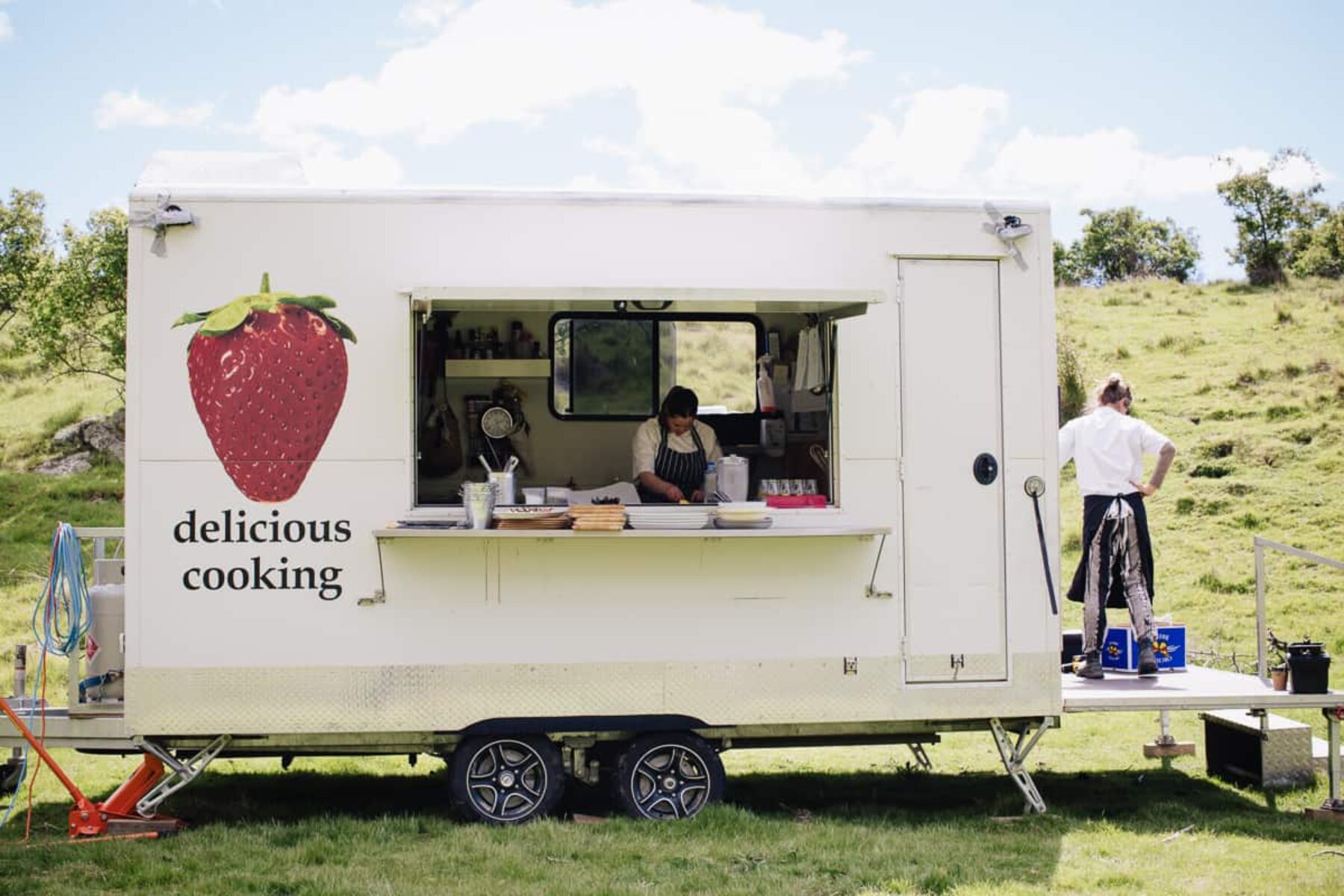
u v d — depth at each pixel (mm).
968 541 5680
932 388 5684
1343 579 11062
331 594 5359
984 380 5715
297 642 5344
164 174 5570
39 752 5305
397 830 5418
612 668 5453
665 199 5551
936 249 5695
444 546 5395
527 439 6711
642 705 5465
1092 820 5777
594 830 5340
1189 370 15828
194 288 5344
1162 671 6621
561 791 5578
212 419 5328
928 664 5633
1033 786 5840
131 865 4844
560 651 5430
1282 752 6469
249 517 5336
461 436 6652
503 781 5582
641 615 5469
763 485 5770
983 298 5730
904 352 5668
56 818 5840
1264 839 5441
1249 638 10062
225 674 5312
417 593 5387
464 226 5461
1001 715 5676
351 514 5371
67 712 5414
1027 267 5758
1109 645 6664
